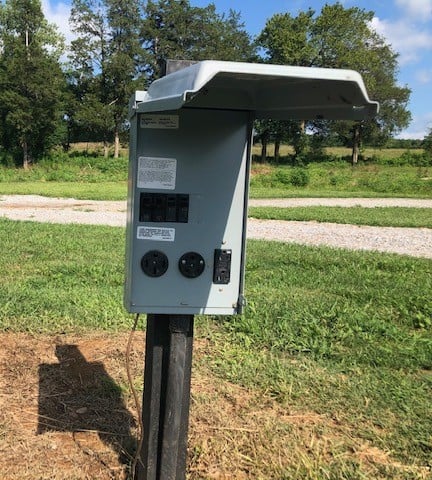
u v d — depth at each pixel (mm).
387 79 66875
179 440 2701
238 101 2420
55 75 50438
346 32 63438
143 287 2471
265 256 9500
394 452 3328
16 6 53938
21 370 4254
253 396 3957
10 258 8594
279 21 62625
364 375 4363
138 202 2422
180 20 64250
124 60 56719
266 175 37938
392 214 19125
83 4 57781
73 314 5496
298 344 4941
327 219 16938
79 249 9633
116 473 3059
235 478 3055
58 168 46000
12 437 3346
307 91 2139
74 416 3629
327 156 66625
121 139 61969
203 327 5348
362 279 7809
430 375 4426
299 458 3203
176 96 1844
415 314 5941
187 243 2477
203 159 2445
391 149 85438
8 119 47719
